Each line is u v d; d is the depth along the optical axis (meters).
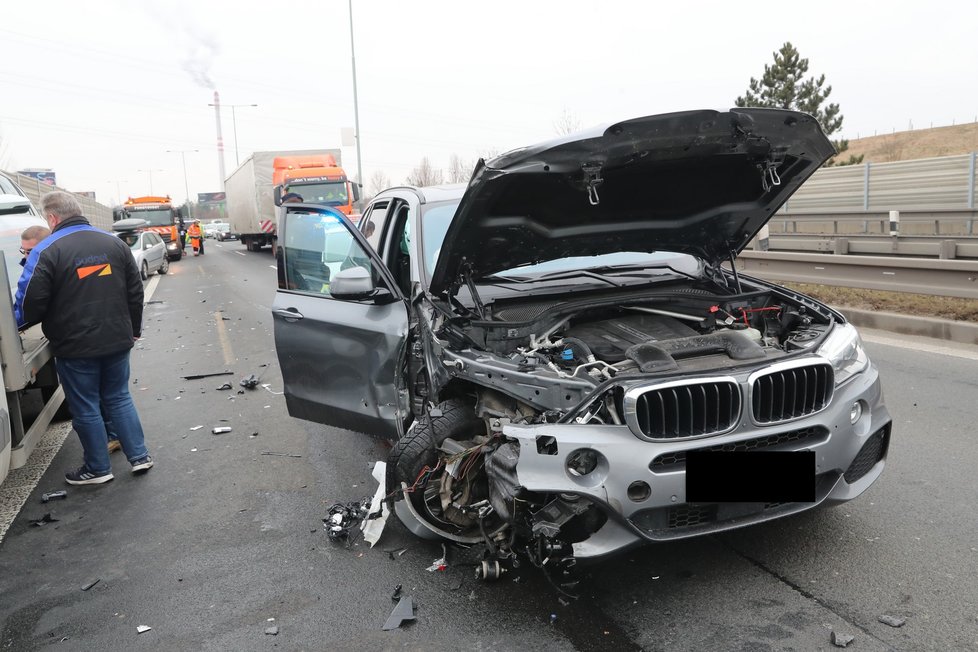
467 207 3.59
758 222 4.51
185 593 3.74
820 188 21.12
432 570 3.77
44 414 5.83
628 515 3.06
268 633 3.31
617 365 3.39
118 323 5.23
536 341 3.89
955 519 3.86
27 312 4.90
